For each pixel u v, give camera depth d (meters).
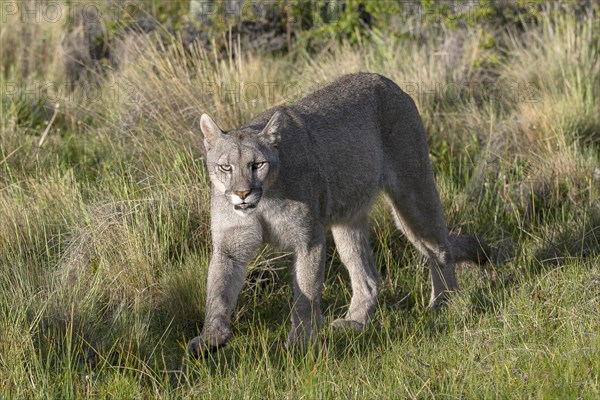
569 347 8.50
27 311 8.95
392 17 16.86
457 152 13.41
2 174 12.09
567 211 11.91
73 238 10.65
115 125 13.47
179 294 9.99
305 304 9.24
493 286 10.54
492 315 9.55
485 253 10.97
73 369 8.47
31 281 9.52
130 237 10.36
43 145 13.30
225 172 8.81
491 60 15.69
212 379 8.47
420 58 15.31
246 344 9.37
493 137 13.61
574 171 12.45
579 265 10.34
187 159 11.81
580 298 9.50
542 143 13.22
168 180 11.37
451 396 7.93
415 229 10.68
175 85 13.41
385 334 9.59
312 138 9.45
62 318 8.96
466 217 11.96
